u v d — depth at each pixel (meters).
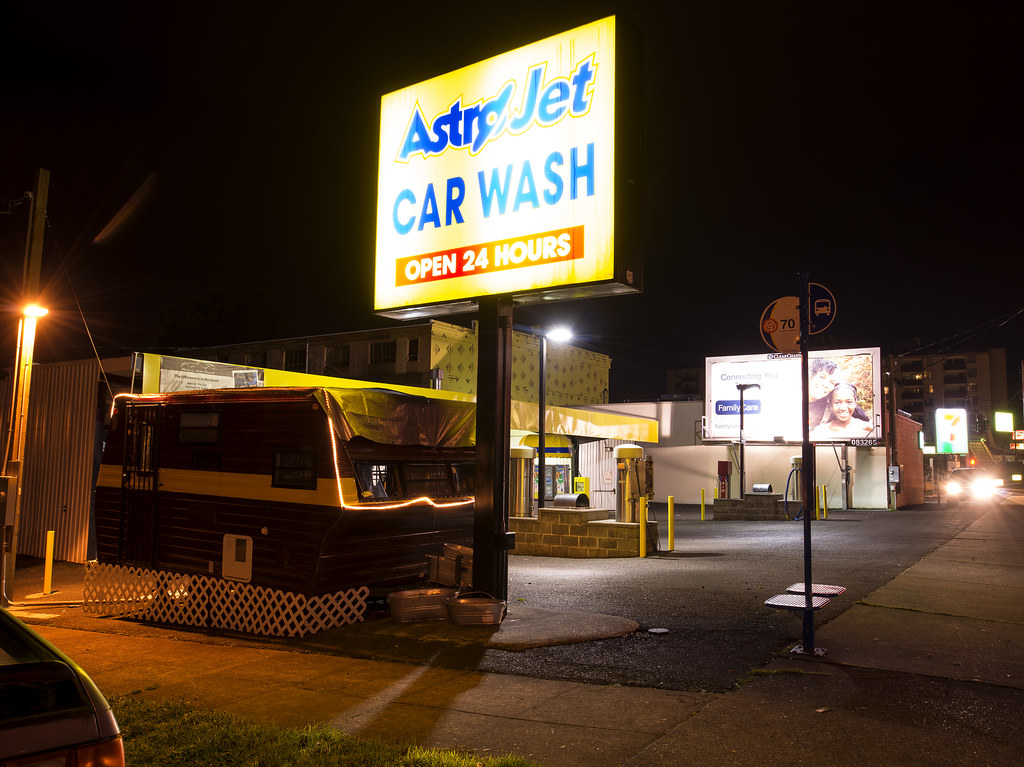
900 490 35.44
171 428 10.55
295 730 5.26
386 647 7.98
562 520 16.09
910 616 8.85
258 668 7.34
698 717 5.53
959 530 20.47
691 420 38.56
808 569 7.25
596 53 9.09
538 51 9.61
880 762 4.68
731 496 36.12
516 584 11.83
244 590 9.44
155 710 5.77
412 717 5.71
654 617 9.20
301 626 8.78
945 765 4.62
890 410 35.19
